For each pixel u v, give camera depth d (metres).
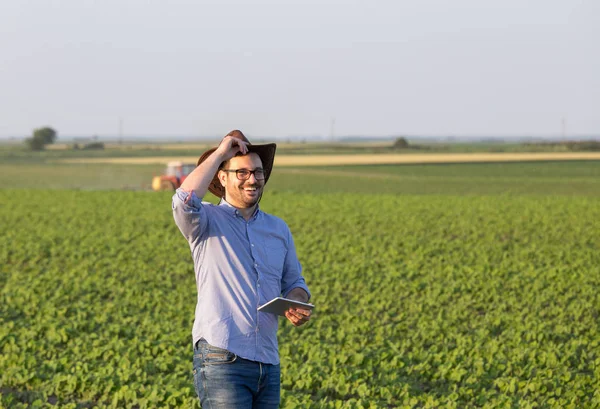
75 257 21.16
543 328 12.45
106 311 13.82
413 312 14.24
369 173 78.62
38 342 11.06
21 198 41.50
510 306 14.86
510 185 60.59
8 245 23.44
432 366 10.22
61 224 29.45
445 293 15.81
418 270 19.06
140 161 110.88
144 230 27.50
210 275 5.02
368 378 9.61
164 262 19.83
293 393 8.73
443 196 44.50
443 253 22.41
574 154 126.62
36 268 19.44
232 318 4.93
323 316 13.79
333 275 17.62
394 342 11.78
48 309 13.51
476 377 9.63
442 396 8.71
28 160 114.00
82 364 9.73
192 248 5.13
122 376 9.15
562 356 10.53
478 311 14.78
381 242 24.34
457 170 83.19
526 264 20.00
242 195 5.10
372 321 13.56
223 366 4.87
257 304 4.99
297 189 56.66
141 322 13.08
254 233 5.12
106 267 19.11
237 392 4.88
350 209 35.56
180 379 8.99
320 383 9.22
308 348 10.74
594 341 11.49
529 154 128.38
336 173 78.81
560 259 21.14
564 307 14.48
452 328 12.52
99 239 24.53
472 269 18.91
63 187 59.53
